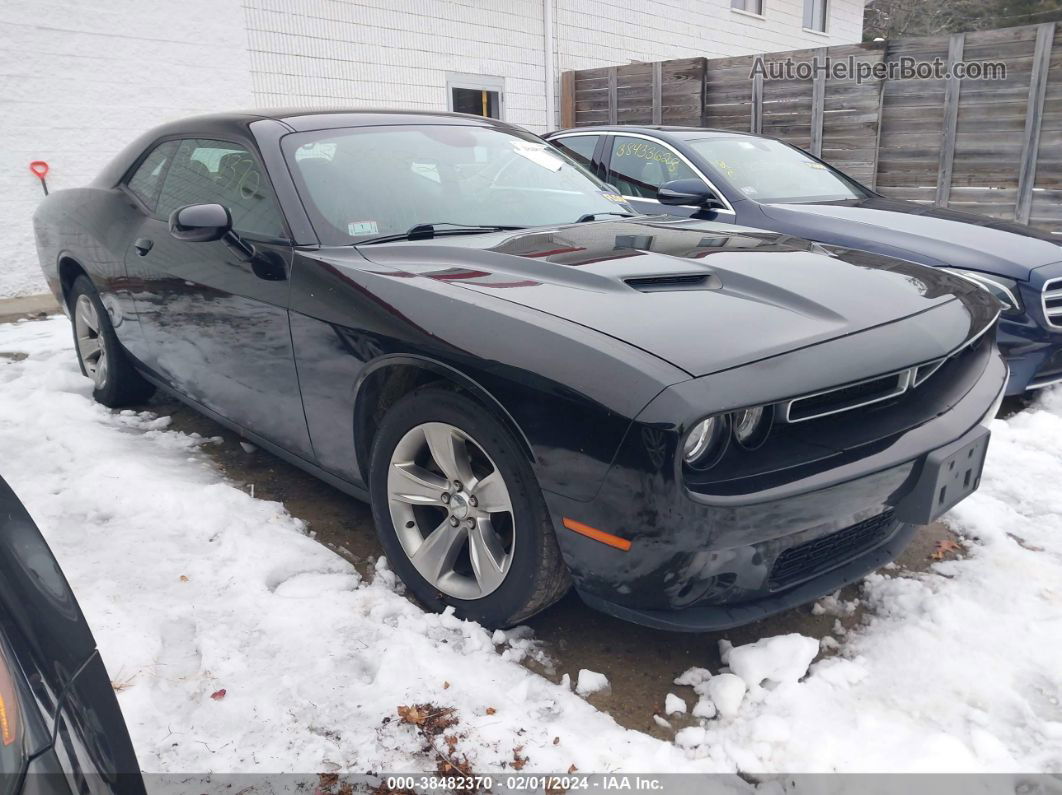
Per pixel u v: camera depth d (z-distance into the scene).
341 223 2.79
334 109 3.38
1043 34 7.39
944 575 2.72
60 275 4.25
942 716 2.04
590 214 3.33
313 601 2.43
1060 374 4.16
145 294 3.49
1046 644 2.31
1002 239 4.33
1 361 5.10
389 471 2.45
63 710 1.14
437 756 1.86
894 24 35.69
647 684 2.19
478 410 2.12
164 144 3.65
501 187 3.27
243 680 2.09
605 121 11.24
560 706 2.05
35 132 6.87
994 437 3.85
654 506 1.79
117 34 7.16
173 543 2.77
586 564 1.97
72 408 4.08
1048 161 7.60
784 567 2.07
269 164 2.89
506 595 2.21
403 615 2.38
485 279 2.35
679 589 1.91
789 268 2.47
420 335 2.21
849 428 2.06
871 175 8.78
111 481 3.12
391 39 9.23
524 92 11.02
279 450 3.06
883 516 2.22
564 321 2.03
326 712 1.99
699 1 13.89
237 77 8.01
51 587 1.30
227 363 3.08
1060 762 1.89
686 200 4.87
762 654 2.17
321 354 2.58
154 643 2.22
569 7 11.48
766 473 1.89
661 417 1.75
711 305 2.14
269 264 2.76
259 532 2.83
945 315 2.35
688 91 10.12
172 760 1.83
